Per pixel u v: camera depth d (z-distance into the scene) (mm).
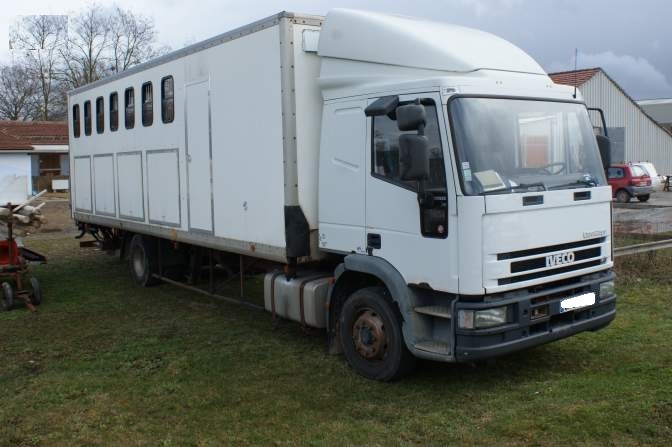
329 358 6754
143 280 10734
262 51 6828
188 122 8398
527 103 5613
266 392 5867
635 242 13211
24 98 52594
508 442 4672
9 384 6258
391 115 5559
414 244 5469
